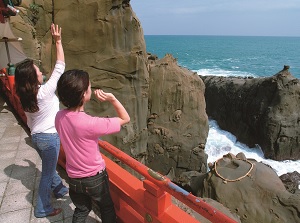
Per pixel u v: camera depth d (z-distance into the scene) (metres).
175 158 13.05
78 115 2.05
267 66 74.62
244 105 21.38
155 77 12.61
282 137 18.47
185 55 102.81
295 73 65.88
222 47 156.25
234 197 7.75
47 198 3.22
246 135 21.25
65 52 9.91
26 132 6.21
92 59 9.96
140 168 2.38
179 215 2.35
